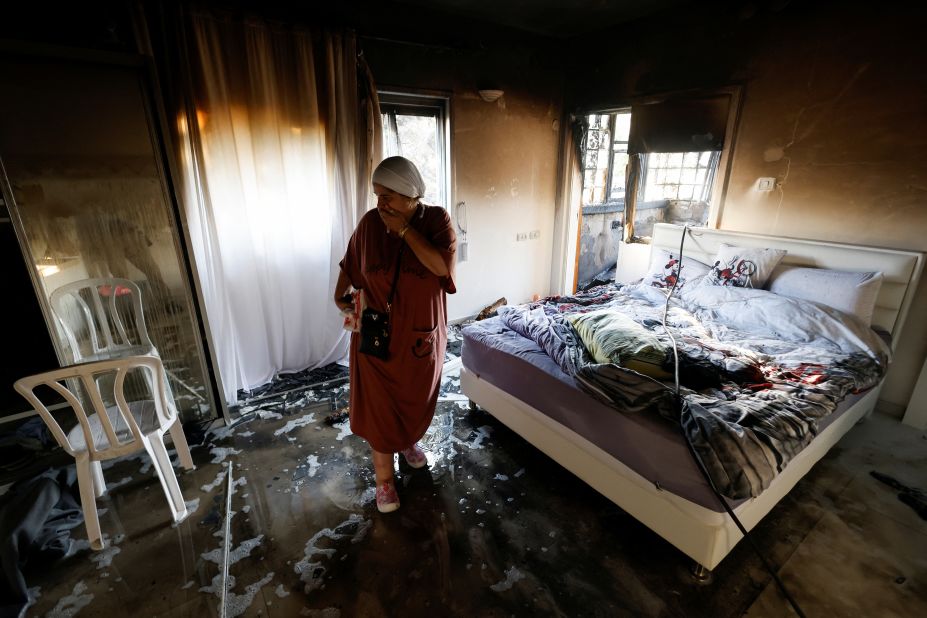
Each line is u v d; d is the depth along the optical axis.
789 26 2.69
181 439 2.07
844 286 2.41
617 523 1.84
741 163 3.07
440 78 3.32
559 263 4.61
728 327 2.50
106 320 2.16
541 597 1.53
